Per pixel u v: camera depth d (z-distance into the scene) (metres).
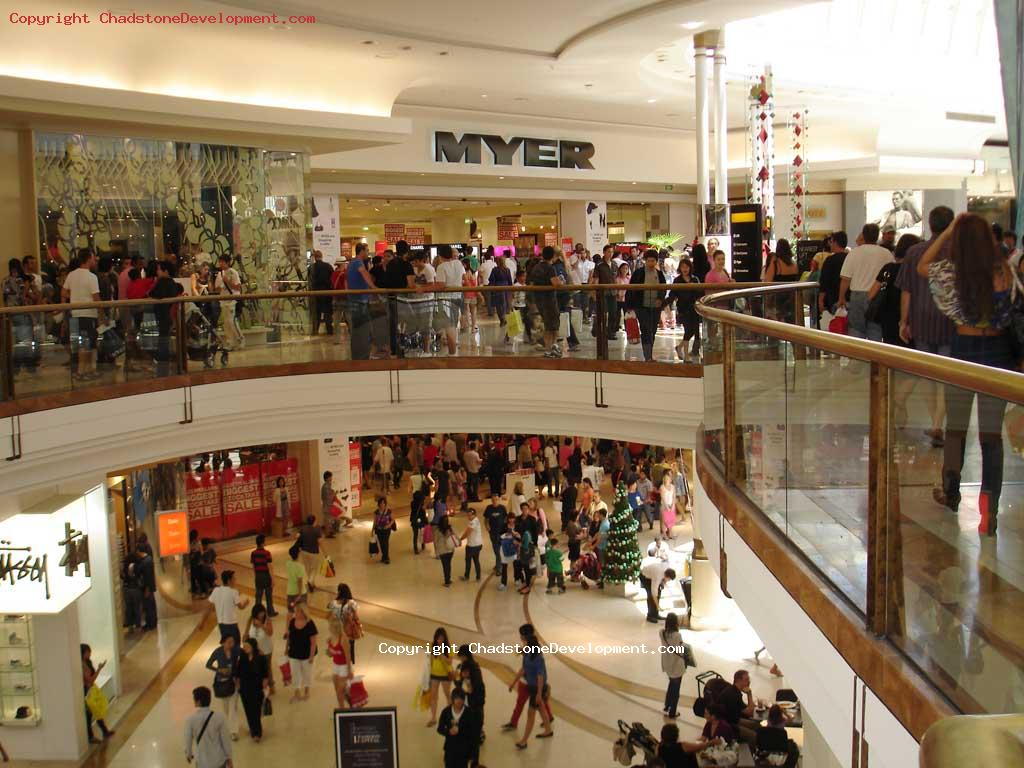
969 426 2.19
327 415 10.95
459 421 10.98
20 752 10.59
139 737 11.05
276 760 10.36
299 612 11.92
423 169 20.98
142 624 13.93
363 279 11.10
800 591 3.36
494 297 10.61
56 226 13.15
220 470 18.42
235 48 14.07
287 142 15.42
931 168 28.03
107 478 12.29
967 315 4.01
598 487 20.33
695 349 9.30
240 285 14.81
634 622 14.14
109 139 13.68
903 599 2.59
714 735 9.27
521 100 20.52
